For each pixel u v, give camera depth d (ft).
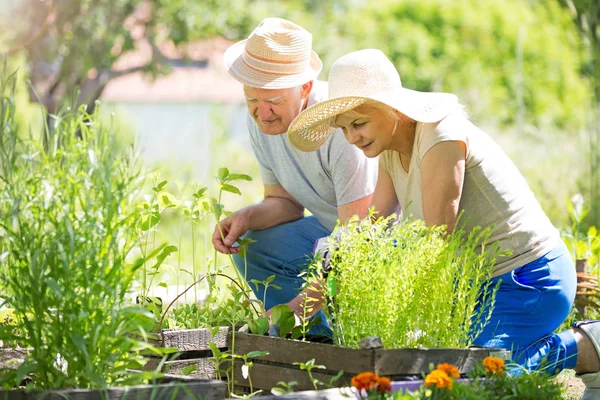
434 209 12.98
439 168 12.96
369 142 13.48
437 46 71.00
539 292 13.64
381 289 11.59
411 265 11.68
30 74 55.01
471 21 71.31
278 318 13.04
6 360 12.09
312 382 11.56
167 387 9.92
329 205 17.02
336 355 11.26
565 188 38.83
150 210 14.07
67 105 11.29
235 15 63.62
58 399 9.53
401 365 10.94
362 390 10.47
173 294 20.83
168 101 115.75
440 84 70.85
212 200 14.92
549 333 13.99
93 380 9.62
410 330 11.72
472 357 11.43
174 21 62.54
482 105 69.87
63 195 10.43
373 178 16.31
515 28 70.64
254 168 75.97
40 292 10.09
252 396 12.53
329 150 16.14
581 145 40.42
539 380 11.28
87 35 57.21
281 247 17.22
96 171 10.32
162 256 13.74
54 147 10.68
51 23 56.70
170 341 13.17
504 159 13.94
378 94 12.96
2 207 10.66
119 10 59.21
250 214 16.89
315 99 16.07
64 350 10.16
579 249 22.20
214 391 10.16
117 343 10.11
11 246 10.54
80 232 10.15
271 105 15.48
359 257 11.83
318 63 16.72
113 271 10.11
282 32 15.25
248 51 15.42
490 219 13.62
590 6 39.68
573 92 67.15
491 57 71.00
